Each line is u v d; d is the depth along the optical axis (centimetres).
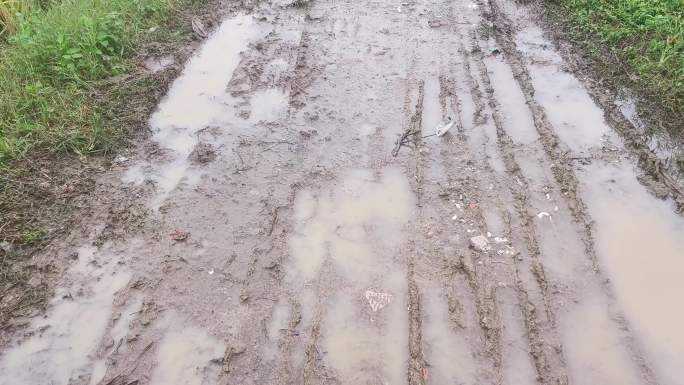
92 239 387
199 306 343
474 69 569
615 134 478
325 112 511
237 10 689
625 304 341
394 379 304
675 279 355
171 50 596
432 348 318
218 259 373
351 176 439
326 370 308
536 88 539
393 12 686
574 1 668
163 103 526
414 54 597
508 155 455
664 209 404
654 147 460
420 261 370
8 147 441
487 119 498
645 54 557
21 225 392
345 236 389
